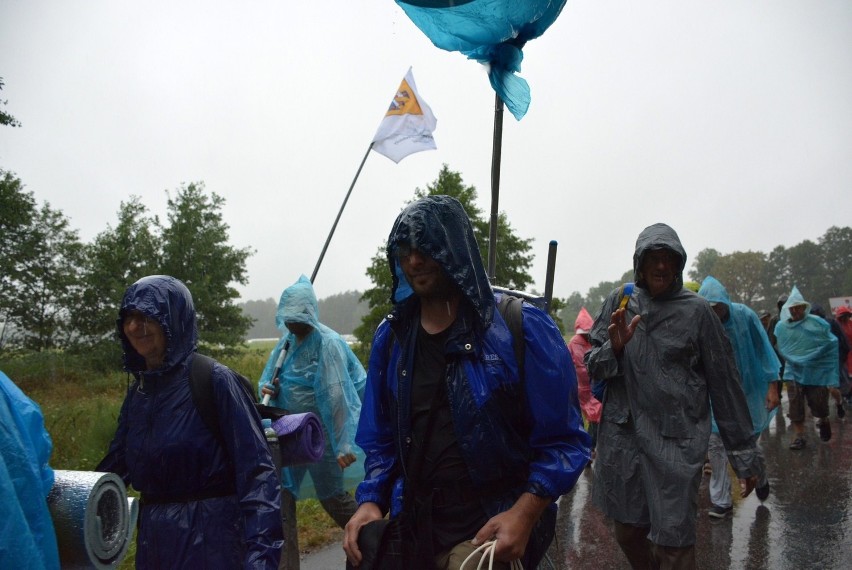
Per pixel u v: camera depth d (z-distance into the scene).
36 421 1.88
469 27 2.66
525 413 2.06
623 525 3.68
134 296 2.39
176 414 2.41
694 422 3.56
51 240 23.78
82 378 19.84
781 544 5.04
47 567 1.77
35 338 22.94
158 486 2.42
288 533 3.79
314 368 4.47
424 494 2.06
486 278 2.12
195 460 2.40
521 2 2.57
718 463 5.77
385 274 16.95
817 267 101.69
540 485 1.96
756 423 5.70
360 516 2.21
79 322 22.38
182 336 2.47
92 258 22.50
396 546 2.04
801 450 8.86
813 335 9.05
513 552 1.88
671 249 3.62
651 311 3.70
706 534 5.35
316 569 4.55
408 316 2.20
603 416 3.81
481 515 2.01
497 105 2.75
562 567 4.67
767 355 5.81
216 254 23.44
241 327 23.84
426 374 2.12
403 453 2.11
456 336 2.03
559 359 2.04
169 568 2.35
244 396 2.51
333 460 4.41
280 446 3.30
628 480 3.63
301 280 4.65
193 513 2.38
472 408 1.98
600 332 3.88
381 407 2.34
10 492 1.66
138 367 2.51
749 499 6.38
